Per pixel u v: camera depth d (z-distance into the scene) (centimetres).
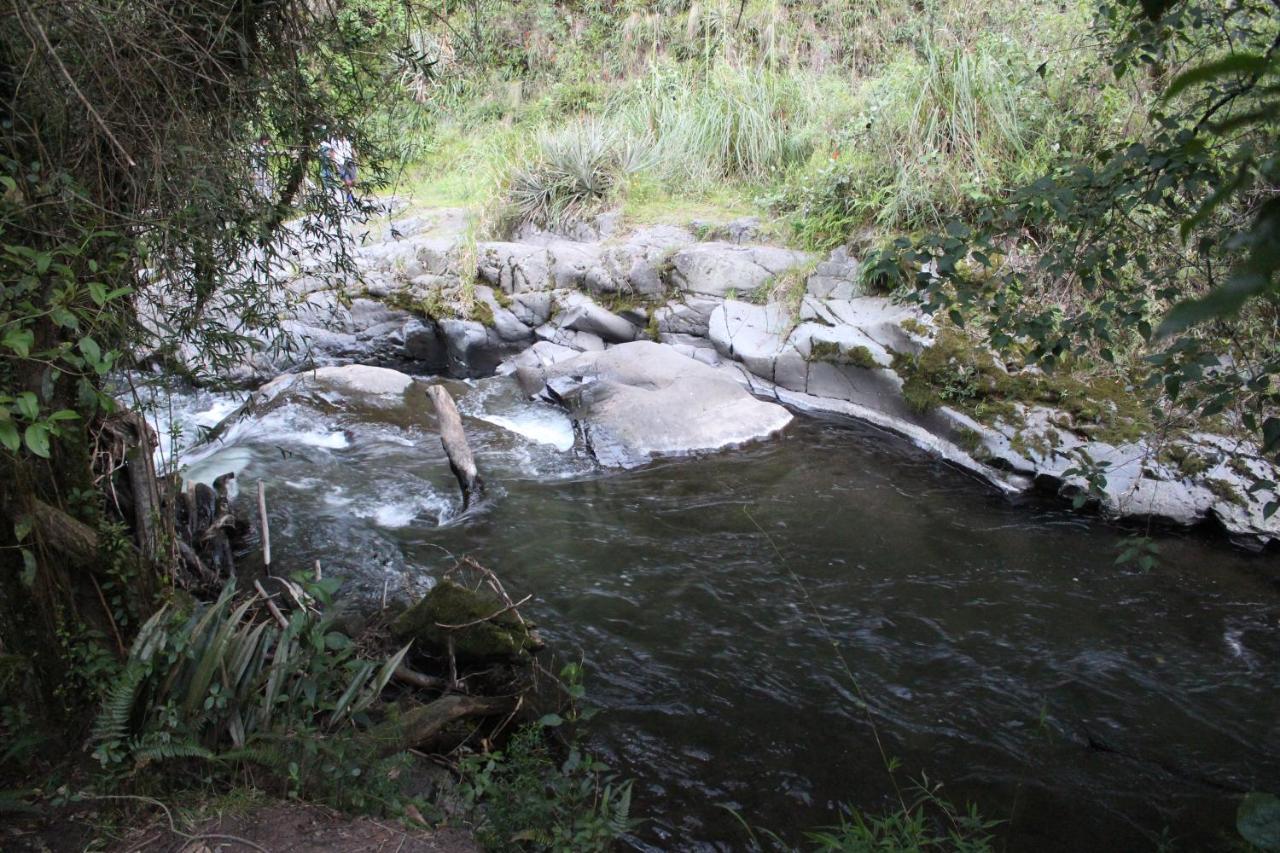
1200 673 487
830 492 702
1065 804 399
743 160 1078
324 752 321
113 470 378
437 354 1000
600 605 545
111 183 326
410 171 1158
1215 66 58
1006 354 757
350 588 538
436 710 401
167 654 321
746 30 1242
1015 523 655
